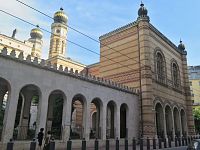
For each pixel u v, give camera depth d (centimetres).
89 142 2036
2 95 2012
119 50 3250
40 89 1752
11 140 1159
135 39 3059
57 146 1777
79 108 3559
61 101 2873
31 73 1717
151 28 3080
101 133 2227
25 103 2091
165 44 3409
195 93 6806
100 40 3609
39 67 1777
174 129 3139
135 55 2994
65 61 4684
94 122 3431
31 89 2108
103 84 2344
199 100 6688
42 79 1783
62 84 1928
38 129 1691
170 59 3488
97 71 4159
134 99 2720
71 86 2003
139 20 3042
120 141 2394
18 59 1647
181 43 4012
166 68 3281
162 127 2858
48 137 1520
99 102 2314
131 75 2967
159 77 3098
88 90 2162
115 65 3253
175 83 3516
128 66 3048
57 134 2448
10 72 1584
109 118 3031
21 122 2031
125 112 2877
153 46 3047
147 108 2661
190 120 3616
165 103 3033
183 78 3825
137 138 2595
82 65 4941
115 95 2475
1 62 1548
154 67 2967
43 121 1728
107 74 3325
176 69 3656
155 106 2861
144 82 2767
